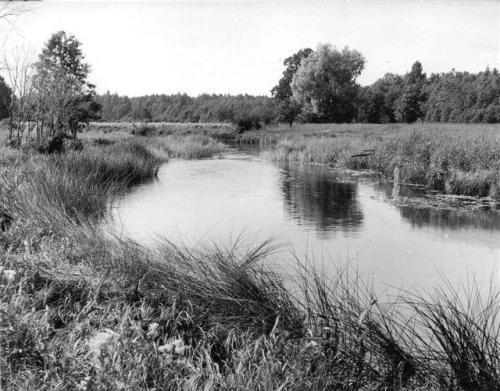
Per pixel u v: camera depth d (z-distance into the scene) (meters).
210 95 93.81
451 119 48.59
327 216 9.88
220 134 40.84
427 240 7.90
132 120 73.00
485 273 6.21
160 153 23.39
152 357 3.06
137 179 15.52
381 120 55.03
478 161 14.31
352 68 53.97
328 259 6.72
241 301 4.34
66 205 8.30
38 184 8.41
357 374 3.57
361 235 8.21
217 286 4.55
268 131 41.94
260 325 4.18
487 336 3.80
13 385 2.87
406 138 19.38
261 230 8.54
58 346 3.43
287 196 12.48
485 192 12.77
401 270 6.29
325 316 4.05
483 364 3.50
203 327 4.29
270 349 3.51
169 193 12.73
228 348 3.91
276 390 2.83
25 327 3.38
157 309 4.49
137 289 4.72
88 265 5.21
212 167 19.86
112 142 23.06
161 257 5.36
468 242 7.79
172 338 3.87
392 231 8.55
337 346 3.74
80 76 19.61
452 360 3.57
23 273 4.73
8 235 5.99
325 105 53.34
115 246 5.64
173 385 2.97
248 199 11.91
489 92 46.62
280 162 22.42
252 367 3.38
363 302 4.97
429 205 11.20
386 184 14.91
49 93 16.06
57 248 5.60
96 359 2.95
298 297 4.97
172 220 9.28
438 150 15.58
